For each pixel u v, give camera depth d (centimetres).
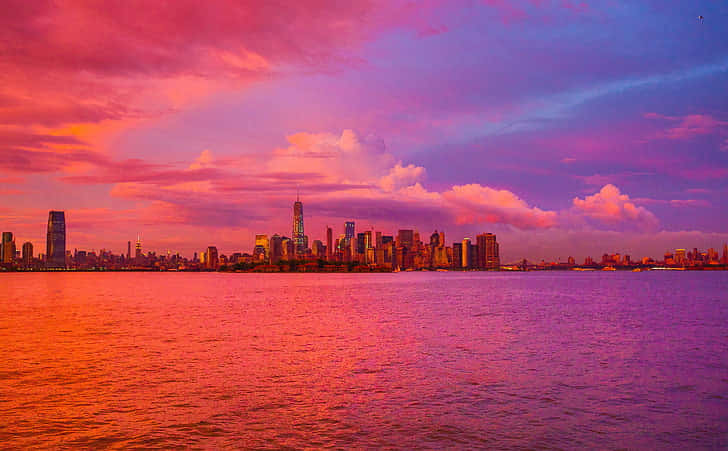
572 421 2414
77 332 5728
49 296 14238
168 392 2931
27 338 5216
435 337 5250
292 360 3928
